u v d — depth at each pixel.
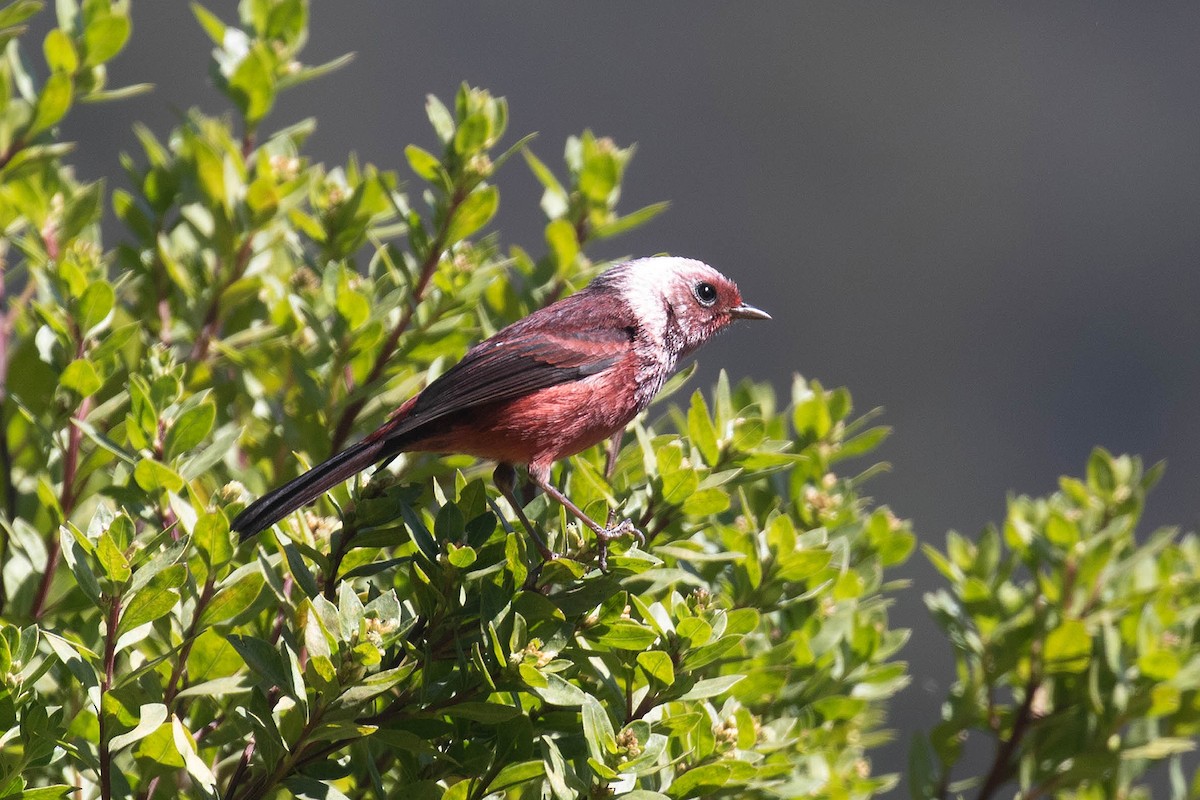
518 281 13.16
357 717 7.61
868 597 10.35
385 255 10.03
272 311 10.20
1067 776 10.20
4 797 6.99
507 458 10.34
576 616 7.91
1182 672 10.20
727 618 8.05
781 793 8.62
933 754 11.03
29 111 10.58
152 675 7.60
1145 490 11.01
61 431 9.26
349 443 10.36
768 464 9.09
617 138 30.95
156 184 10.96
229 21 28.17
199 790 7.33
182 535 8.60
